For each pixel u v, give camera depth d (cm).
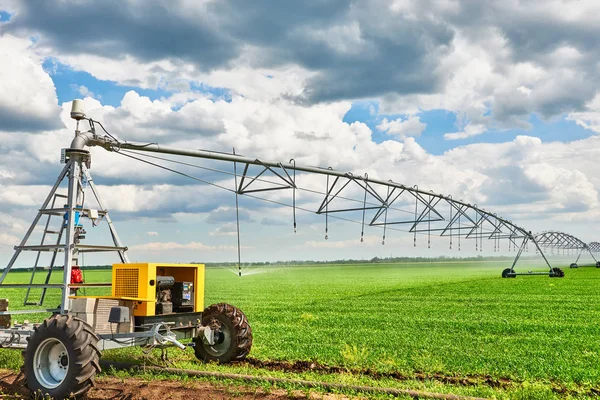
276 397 812
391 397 808
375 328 1719
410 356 1158
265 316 2166
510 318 1997
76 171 1088
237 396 824
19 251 1063
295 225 1814
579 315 2095
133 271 966
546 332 1614
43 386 853
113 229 1115
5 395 877
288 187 1825
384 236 2441
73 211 1052
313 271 11650
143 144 1386
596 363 1100
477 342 1385
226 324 1094
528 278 5534
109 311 966
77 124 1175
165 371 989
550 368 1038
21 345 952
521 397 826
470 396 805
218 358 1089
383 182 2311
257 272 11338
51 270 1122
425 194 2764
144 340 937
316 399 796
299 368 1052
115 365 1075
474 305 2589
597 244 11319
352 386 854
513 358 1138
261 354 1179
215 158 1622
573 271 7675
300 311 2430
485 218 3797
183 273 1086
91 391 875
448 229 3206
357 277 7806
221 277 8481
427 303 2764
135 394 852
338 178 2086
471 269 11619
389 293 3700
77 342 837
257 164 1759
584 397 837
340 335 1523
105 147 1272
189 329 1048
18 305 2869
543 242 6500
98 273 8162
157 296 1007
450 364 1074
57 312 1075
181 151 1502
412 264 18088
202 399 819
